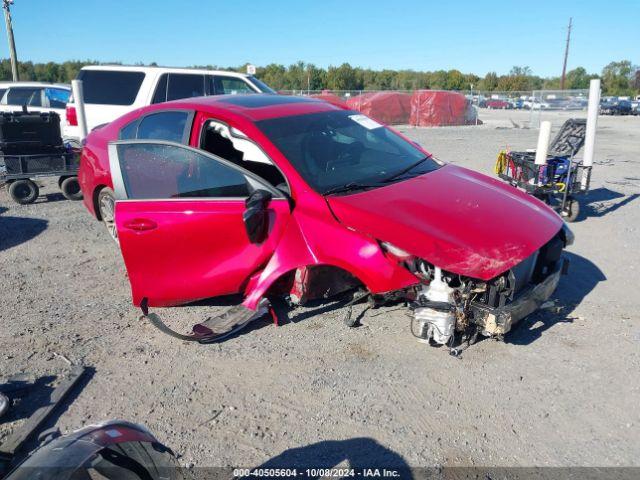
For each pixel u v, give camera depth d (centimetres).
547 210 432
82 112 1009
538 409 322
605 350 386
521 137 2114
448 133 2372
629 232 687
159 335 420
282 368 370
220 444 297
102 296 498
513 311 350
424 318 358
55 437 200
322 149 449
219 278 418
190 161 415
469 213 386
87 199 626
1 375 364
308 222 394
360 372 362
